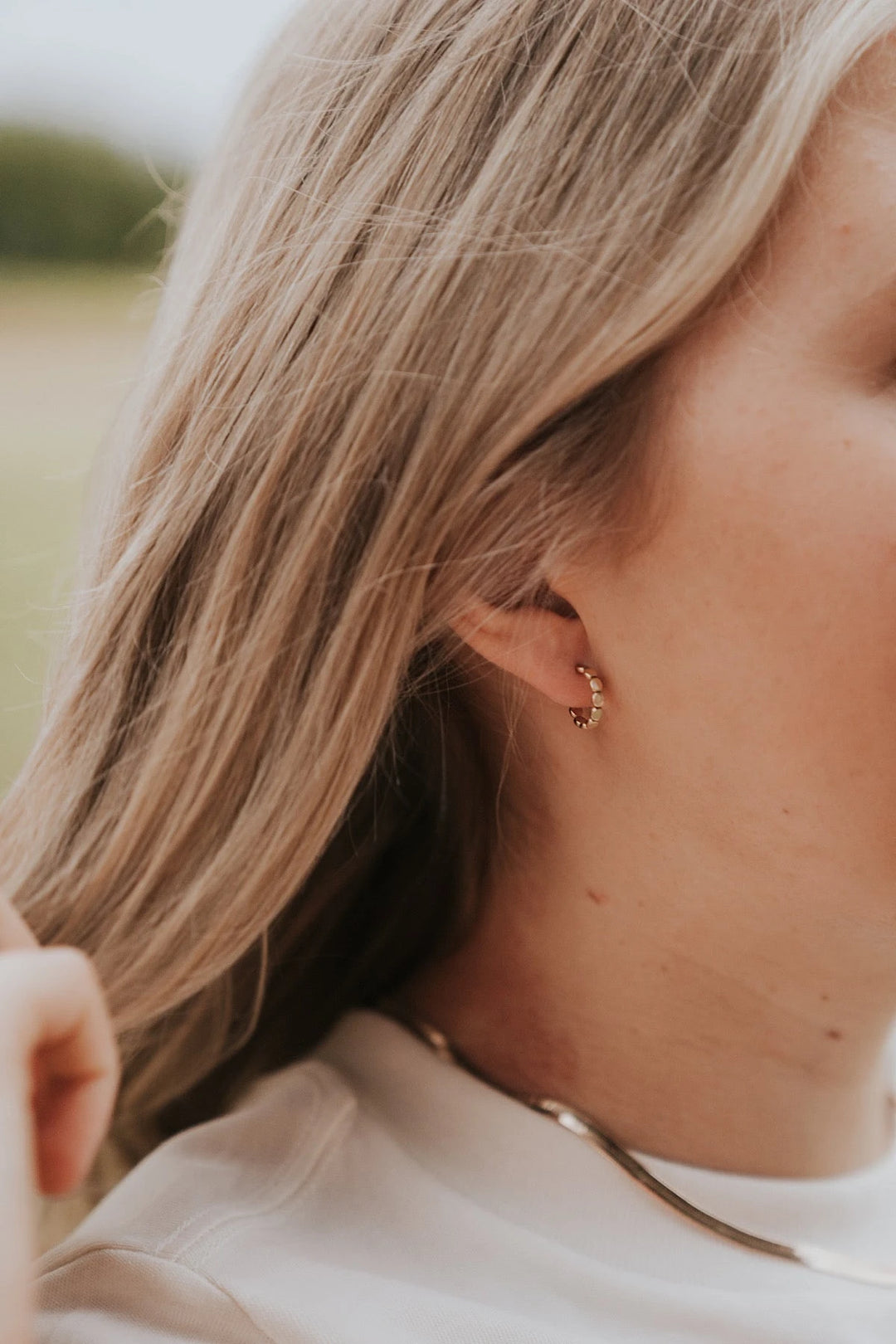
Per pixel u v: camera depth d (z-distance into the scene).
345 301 0.41
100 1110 0.34
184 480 0.43
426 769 0.48
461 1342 0.39
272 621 0.42
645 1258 0.42
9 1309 0.31
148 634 0.44
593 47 0.40
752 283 0.39
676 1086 0.44
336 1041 0.47
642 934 0.43
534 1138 0.43
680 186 0.39
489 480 0.41
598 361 0.39
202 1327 0.40
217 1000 0.50
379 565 0.41
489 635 0.42
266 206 0.44
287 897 0.44
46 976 0.33
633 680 0.41
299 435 0.42
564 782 0.43
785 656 0.40
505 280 0.40
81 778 0.45
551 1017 0.44
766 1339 0.41
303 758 0.43
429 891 0.48
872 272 0.39
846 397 0.39
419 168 0.41
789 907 0.42
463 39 0.42
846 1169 0.45
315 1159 0.43
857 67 0.40
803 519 0.39
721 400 0.39
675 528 0.40
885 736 0.40
